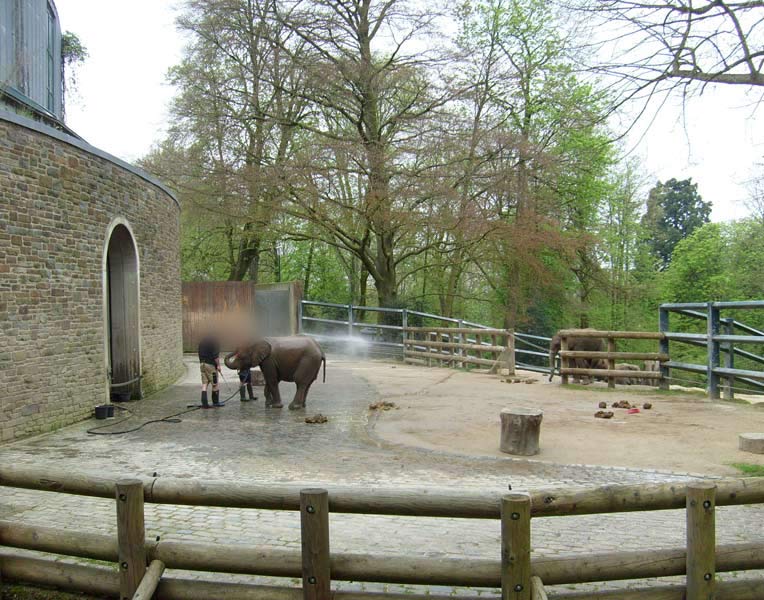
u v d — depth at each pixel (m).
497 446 8.58
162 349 15.02
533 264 22.67
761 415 10.25
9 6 13.40
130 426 10.24
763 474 6.91
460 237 21.83
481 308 33.56
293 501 3.87
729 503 3.75
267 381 11.93
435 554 4.91
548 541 5.16
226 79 23.33
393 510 3.76
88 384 10.95
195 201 23.23
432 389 14.11
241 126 22.86
